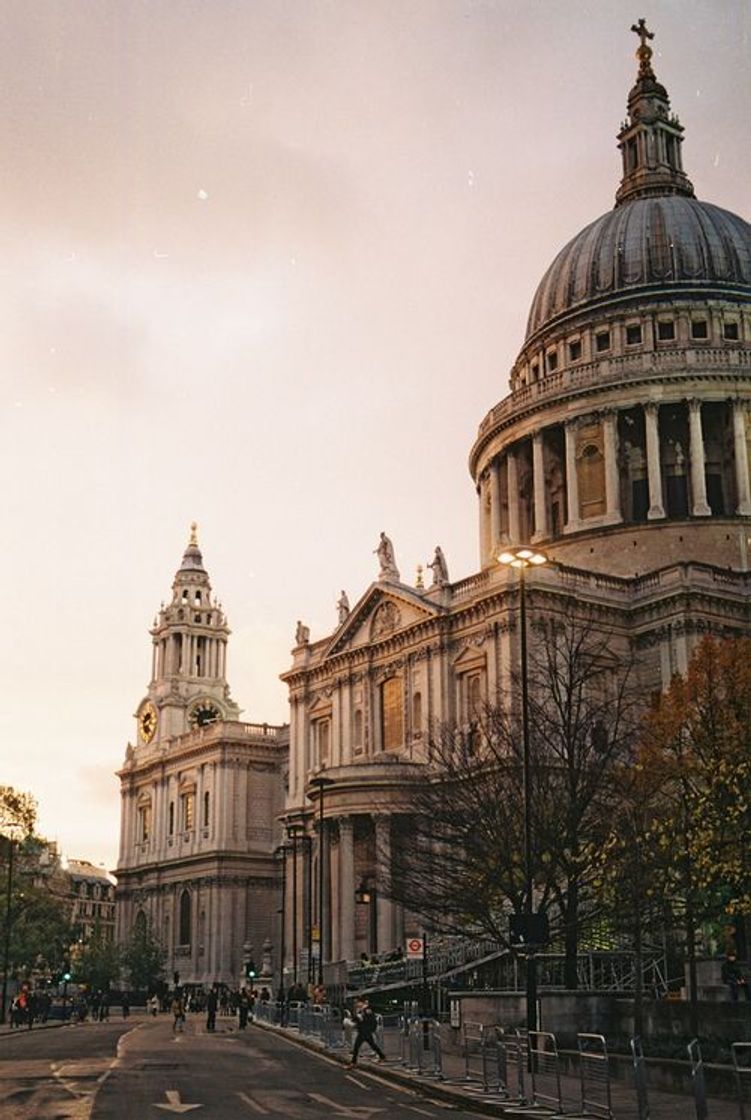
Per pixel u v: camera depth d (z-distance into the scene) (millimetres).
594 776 53219
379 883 80188
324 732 103875
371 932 86500
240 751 135000
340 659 100562
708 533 99562
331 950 88312
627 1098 29547
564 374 110125
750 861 45750
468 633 89062
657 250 114875
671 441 106312
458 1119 27672
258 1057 47844
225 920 129625
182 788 140750
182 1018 74750
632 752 57688
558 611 85750
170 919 138250
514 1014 43594
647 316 112062
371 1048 48031
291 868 102250
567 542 104125
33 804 110625
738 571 92125
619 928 45844
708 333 111062
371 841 88125
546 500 109438
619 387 105562
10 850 103812
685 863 44500
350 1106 30156
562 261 122125
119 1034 70250
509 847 52875
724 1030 37688
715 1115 25469
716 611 87812
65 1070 41125
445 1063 41156
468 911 54844
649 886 42875
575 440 107562
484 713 77375
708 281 112562
